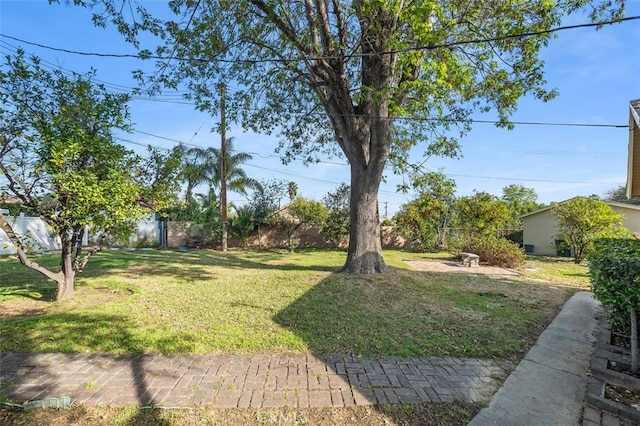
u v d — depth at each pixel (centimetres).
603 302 354
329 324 457
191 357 353
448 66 590
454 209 1795
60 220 518
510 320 501
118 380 301
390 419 251
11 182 479
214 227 1877
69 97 511
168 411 256
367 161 805
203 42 662
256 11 691
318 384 298
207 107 795
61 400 262
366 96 745
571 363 357
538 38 636
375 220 815
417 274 843
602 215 1245
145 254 1375
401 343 398
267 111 942
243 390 287
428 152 963
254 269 944
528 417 255
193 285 698
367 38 676
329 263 1123
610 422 252
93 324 439
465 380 312
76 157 486
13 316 475
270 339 402
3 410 255
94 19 582
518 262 1159
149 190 585
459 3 644
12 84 475
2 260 1085
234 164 2069
